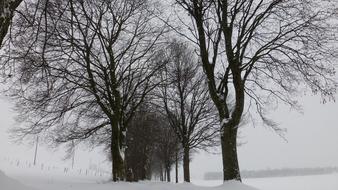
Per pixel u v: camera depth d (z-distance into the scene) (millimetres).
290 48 15500
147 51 21828
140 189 15250
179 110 32375
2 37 8000
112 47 22328
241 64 15820
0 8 7859
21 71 13758
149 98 24266
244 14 16000
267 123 17469
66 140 22438
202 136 32469
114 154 20203
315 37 15320
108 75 20500
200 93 31531
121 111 20938
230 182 14562
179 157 40500
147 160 38781
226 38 15992
